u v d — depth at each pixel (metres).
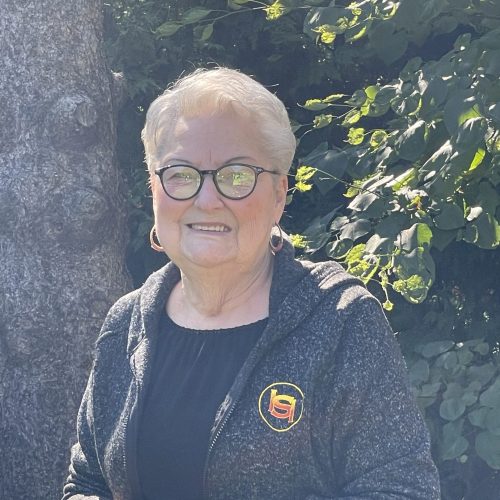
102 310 4.44
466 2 3.53
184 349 1.89
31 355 4.33
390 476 1.74
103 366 2.03
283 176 1.90
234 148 1.82
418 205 3.34
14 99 4.47
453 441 3.45
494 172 3.37
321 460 1.78
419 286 3.13
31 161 4.42
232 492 1.76
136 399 1.86
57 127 4.42
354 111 3.76
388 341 1.80
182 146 1.84
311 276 1.88
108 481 1.96
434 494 1.75
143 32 5.12
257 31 5.08
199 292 1.90
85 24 4.61
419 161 3.50
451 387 3.51
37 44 4.49
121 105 4.85
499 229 3.32
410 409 1.79
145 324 1.95
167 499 1.82
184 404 1.82
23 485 4.28
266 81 5.29
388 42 3.64
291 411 1.73
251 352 1.78
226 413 1.75
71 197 4.39
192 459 1.78
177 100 1.87
